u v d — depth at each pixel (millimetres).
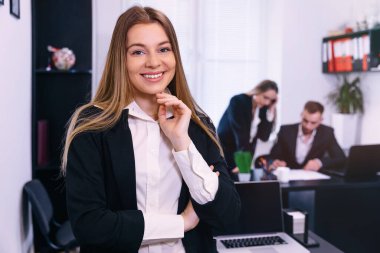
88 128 1006
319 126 3490
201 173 1014
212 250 1121
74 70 3082
